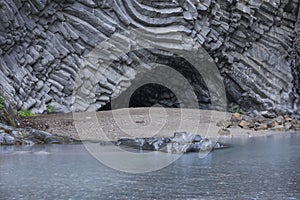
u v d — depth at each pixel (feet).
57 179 19.22
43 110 46.44
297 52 65.36
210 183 18.90
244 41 59.57
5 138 30.81
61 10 50.34
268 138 39.34
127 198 16.16
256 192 17.28
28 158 24.82
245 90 59.77
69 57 50.34
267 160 25.76
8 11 44.55
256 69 60.08
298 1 63.00
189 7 53.78
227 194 16.93
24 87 45.39
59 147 29.71
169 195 16.66
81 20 50.83
